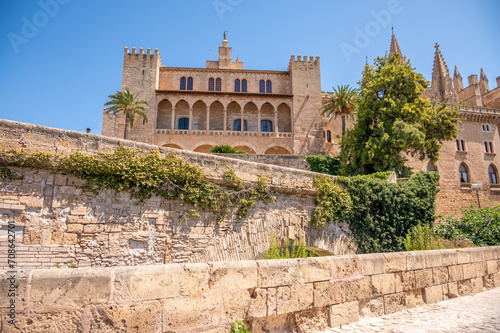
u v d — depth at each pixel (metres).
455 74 80.50
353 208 16.97
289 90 57.81
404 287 8.14
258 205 13.54
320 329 6.43
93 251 9.80
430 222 20.52
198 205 11.94
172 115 52.09
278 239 14.00
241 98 53.88
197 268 5.23
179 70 55.75
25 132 8.99
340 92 50.50
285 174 14.45
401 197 19.02
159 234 11.01
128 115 47.47
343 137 38.56
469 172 51.25
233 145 51.75
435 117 35.50
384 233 17.84
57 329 4.19
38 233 9.07
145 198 10.81
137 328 4.60
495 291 10.38
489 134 54.50
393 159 32.41
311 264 6.52
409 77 33.31
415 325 6.90
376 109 34.66
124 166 10.33
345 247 16.42
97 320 4.40
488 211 24.09
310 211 15.39
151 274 4.83
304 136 54.09
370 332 6.42
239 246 12.73
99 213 10.02
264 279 5.85
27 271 4.22
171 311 4.88
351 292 7.04
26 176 9.09
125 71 52.44
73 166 9.55
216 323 5.22
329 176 16.36
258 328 5.71
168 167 11.24
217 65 64.56
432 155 36.53
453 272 9.54
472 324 7.02
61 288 4.30
